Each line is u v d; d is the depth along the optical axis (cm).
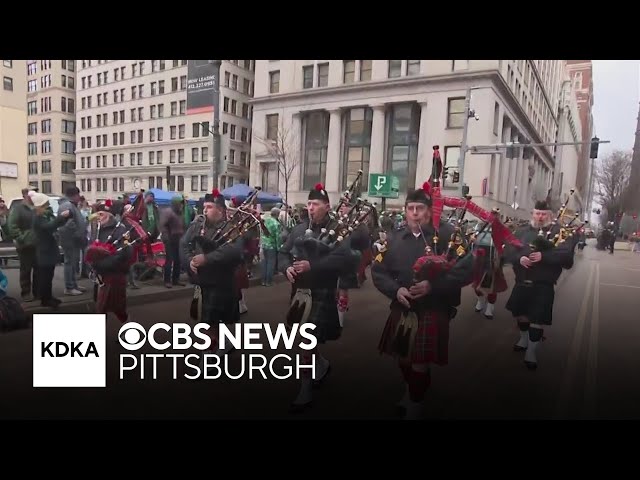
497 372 439
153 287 735
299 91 3038
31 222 591
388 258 315
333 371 427
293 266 339
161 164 4084
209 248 386
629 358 494
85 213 810
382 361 459
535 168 4281
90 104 4634
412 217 306
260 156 3170
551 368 454
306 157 3112
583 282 1180
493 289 658
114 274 439
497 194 2834
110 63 4406
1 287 512
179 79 3916
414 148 2817
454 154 2633
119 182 4444
